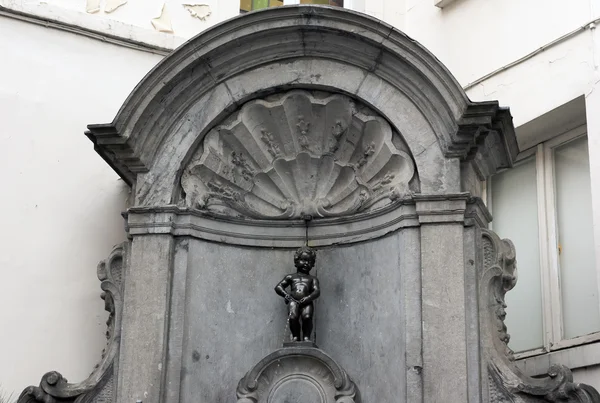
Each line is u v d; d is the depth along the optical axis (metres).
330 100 9.26
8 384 9.35
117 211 10.10
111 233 10.02
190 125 9.19
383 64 9.02
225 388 9.11
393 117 8.98
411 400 8.33
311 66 9.23
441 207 8.67
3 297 9.53
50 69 10.21
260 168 9.61
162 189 9.07
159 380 8.64
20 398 8.74
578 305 9.94
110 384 8.85
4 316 9.49
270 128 9.51
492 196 11.22
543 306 10.27
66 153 10.07
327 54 9.20
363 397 8.99
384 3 12.03
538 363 9.91
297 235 9.67
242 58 9.21
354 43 9.03
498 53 10.92
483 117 8.52
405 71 8.91
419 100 8.91
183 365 8.86
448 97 8.62
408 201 8.77
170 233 9.02
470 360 8.38
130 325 8.82
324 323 9.48
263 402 8.66
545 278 10.30
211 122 9.22
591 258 9.94
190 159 9.23
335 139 9.46
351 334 9.27
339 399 8.55
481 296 8.57
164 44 10.70
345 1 11.92
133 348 8.75
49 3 10.34
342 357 9.29
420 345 8.45
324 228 9.63
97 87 10.36
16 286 9.59
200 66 9.10
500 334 8.52
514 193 10.98
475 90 11.11
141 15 10.70
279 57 9.24
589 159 9.72
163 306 8.82
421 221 8.69
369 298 9.19
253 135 9.49
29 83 10.11
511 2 10.88
